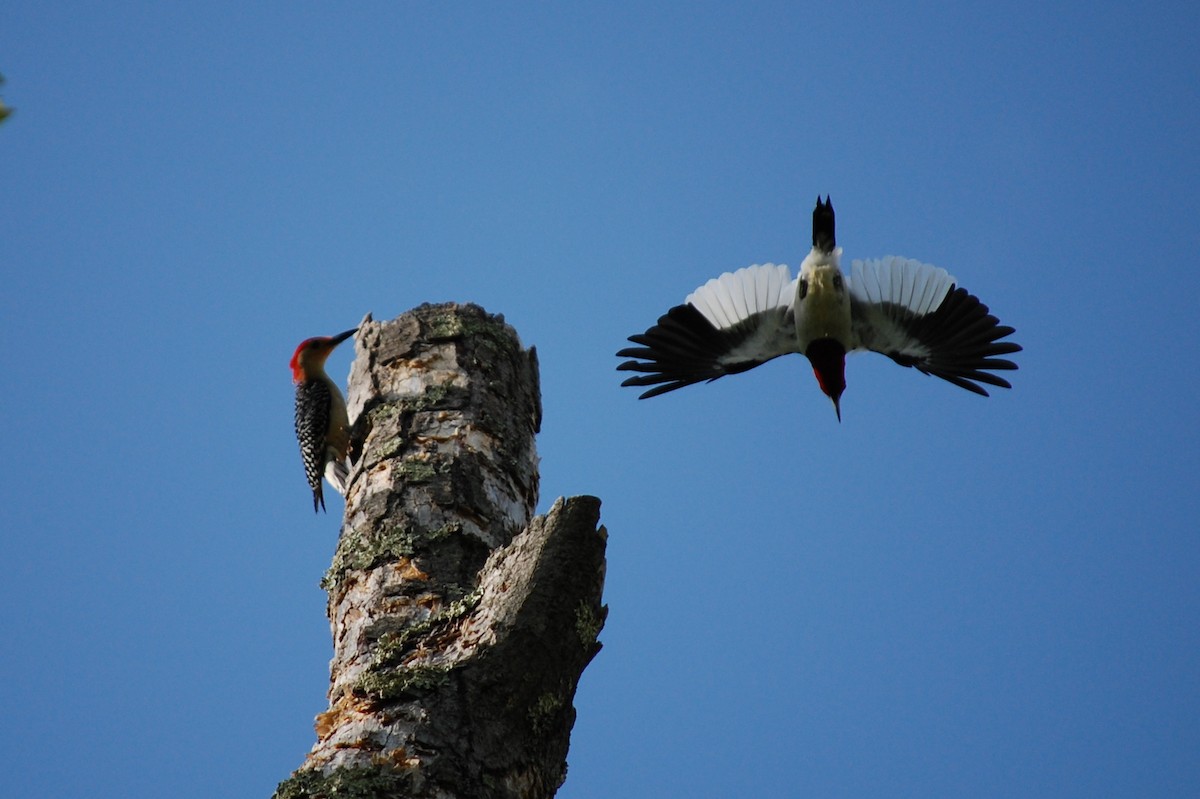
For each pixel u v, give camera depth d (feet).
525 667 30.12
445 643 31.50
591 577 31.24
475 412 40.81
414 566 34.99
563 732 30.96
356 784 27.53
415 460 38.47
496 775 28.66
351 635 33.81
